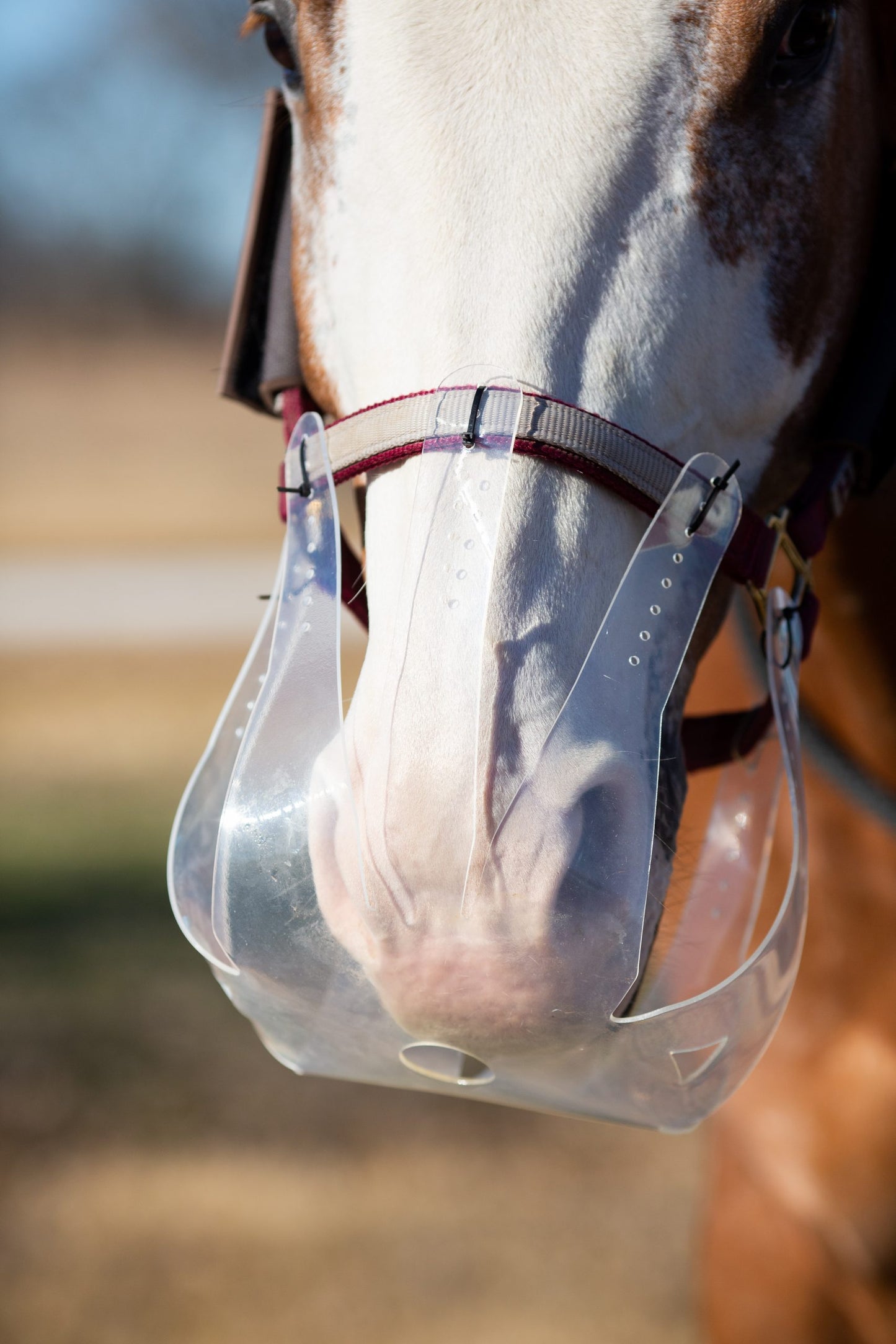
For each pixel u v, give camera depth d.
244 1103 3.65
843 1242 1.58
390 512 1.04
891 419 1.23
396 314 1.04
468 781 0.92
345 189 1.09
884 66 1.28
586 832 0.95
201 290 26.17
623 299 1.02
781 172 1.08
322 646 1.04
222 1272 2.92
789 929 1.05
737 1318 1.71
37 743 6.96
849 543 1.46
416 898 0.92
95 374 24.42
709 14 1.04
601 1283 2.92
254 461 18.31
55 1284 2.87
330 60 1.11
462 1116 3.70
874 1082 1.56
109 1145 3.41
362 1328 2.73
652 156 1.03
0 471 17.03
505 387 0.98
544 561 0.98
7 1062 3.75
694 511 1.02
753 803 1.26
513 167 1.02
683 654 1.02
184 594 11.08
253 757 1.04
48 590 11.15
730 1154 1.75
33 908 4.77
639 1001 1.05
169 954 4.47
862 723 1.60
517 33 1.04
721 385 1.09
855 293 1.23
